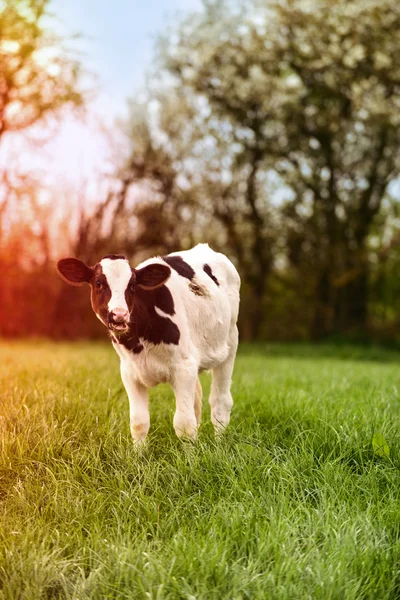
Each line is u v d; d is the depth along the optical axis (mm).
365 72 21047
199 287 5426
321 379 9359
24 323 22766
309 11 20891
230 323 6047
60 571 3498
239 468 4453
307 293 24812
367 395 7023
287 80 23438
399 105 21312
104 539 3773
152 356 5020
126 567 3404
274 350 19734
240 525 3799
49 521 4039
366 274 23828
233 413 6285
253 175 23984
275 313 25688
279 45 21781
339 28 20234
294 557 3428
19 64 19922
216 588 3199
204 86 23406
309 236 24047
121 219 23609
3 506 4262
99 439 5039
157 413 6082
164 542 3791
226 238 24688
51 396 5965
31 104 20719
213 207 24203
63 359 10297
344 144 23234
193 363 5113
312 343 23250
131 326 4895
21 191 21219
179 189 24234
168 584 3268
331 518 3879
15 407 5699
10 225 22062
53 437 4910
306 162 23953
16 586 3355
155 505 4078
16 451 4746
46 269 22750
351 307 23875
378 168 23594
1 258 22281
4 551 3654
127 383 5160
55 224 23047
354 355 18750
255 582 3285
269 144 23656
